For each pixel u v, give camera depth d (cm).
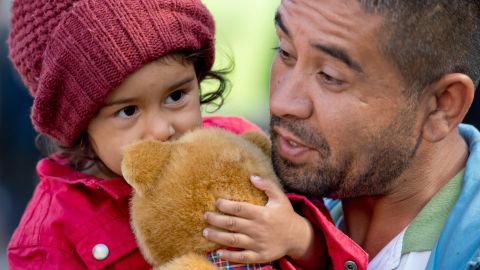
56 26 292
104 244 290
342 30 244
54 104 302
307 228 258
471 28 260
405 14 244
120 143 297
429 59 253
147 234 244
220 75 367
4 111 760
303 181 261
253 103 1039
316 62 251
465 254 241
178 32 292
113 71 284
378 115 254
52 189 313
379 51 246
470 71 268
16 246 304
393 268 268
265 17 1216
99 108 294
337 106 251
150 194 246
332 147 254
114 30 285
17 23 307
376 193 273
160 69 290
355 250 255
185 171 244
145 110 295
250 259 241
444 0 249
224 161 248
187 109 303
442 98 264
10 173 778
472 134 293
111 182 296
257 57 1141
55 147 341
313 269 266
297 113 254
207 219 239
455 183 271
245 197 246
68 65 290
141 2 289
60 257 293
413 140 264
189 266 231
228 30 1171
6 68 750
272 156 268
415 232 267
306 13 250
